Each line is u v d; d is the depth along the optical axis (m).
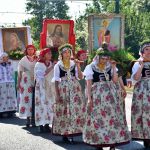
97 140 8.28
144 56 8.63
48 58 10.83
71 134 9.40
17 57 14.62
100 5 58.75
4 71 13.37
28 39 15.35
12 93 13.48
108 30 15.09
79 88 9.55
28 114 11.55
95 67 8.40
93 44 14.91
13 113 13.94
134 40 46.03
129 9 47.50
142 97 8.63
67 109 9.40
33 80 11.62
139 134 8.66
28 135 10.43
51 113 10.76
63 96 9.45
